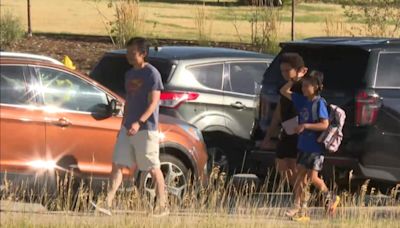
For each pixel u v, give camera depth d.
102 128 32.94
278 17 80.38
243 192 36.19
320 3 154.38
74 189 32.38
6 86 31.20
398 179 34.66
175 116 39.16
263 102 37.50
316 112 31.44
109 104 33.28
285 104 32.94
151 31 95.81
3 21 79.00
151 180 33.00
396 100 34.81
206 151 36.91
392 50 35.59
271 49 77.31
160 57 40.31
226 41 87.12
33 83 31.78
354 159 34.25
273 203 34.00
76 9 135.12
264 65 43.44
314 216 32.25
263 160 36.84
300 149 32.06
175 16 129.50
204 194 31.66
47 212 30.64
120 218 29.53
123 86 40.31
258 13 80.06
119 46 78.25
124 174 32.56
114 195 31.55
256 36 80.06
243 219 30.19
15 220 28.59
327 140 31.52
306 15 133.88
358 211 32.16
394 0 74.69
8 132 30.89
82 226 28.28
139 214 30.02
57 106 32.19
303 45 37.12
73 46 78.19
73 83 32.78
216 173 33.88
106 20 113.25
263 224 29.56
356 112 34.34
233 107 41.47
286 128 32.41
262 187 36.69
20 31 79.50
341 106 34.72
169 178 34.28
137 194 31.09
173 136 34.66
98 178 32.75
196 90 40.09
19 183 31.06
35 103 31.66
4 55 31.66
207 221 29.05
